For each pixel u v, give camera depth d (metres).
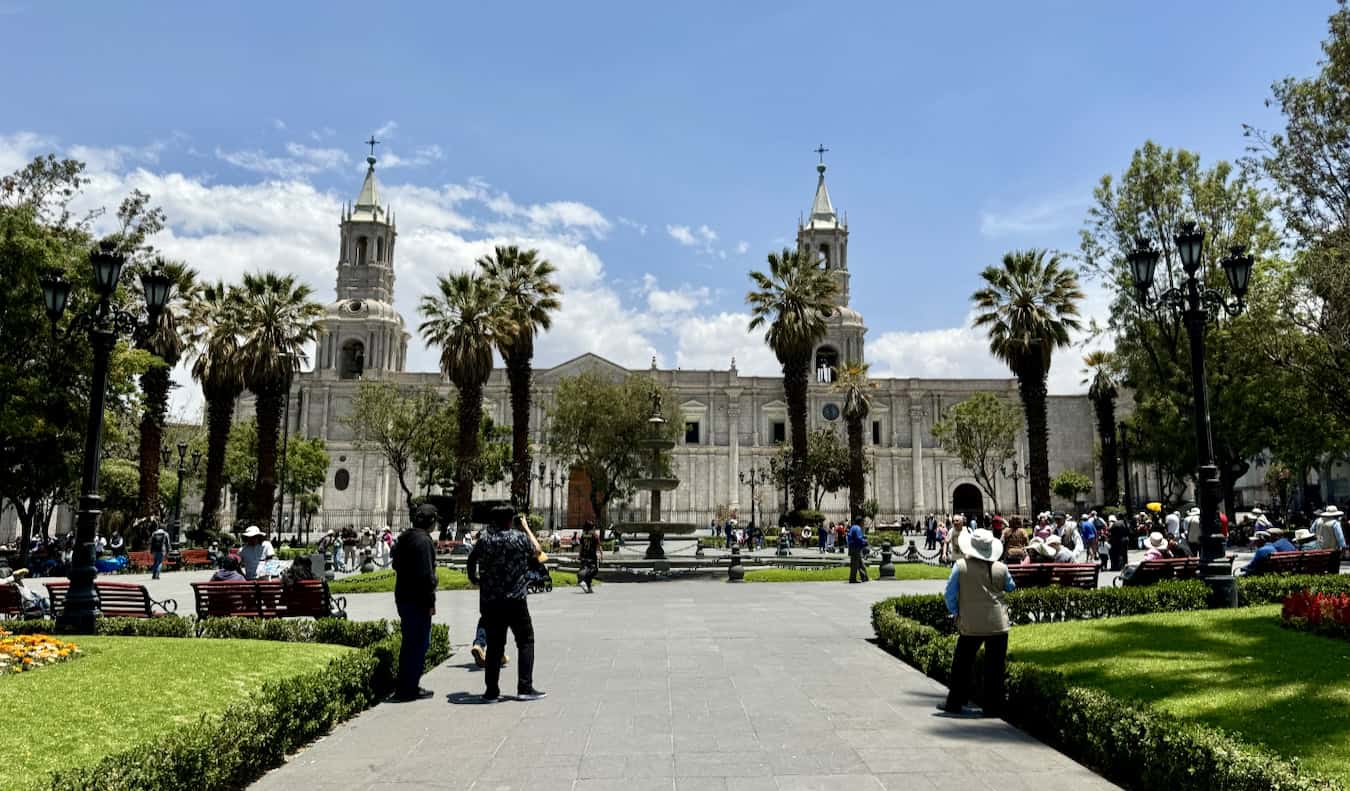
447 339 42.62
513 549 9.65
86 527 13.52
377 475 77.94
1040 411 39.50
